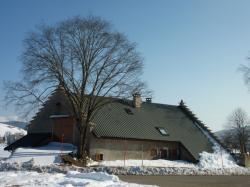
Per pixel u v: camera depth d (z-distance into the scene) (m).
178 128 56.91
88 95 44.94
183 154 53.28
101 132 46.72
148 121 54.41
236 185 29.38
